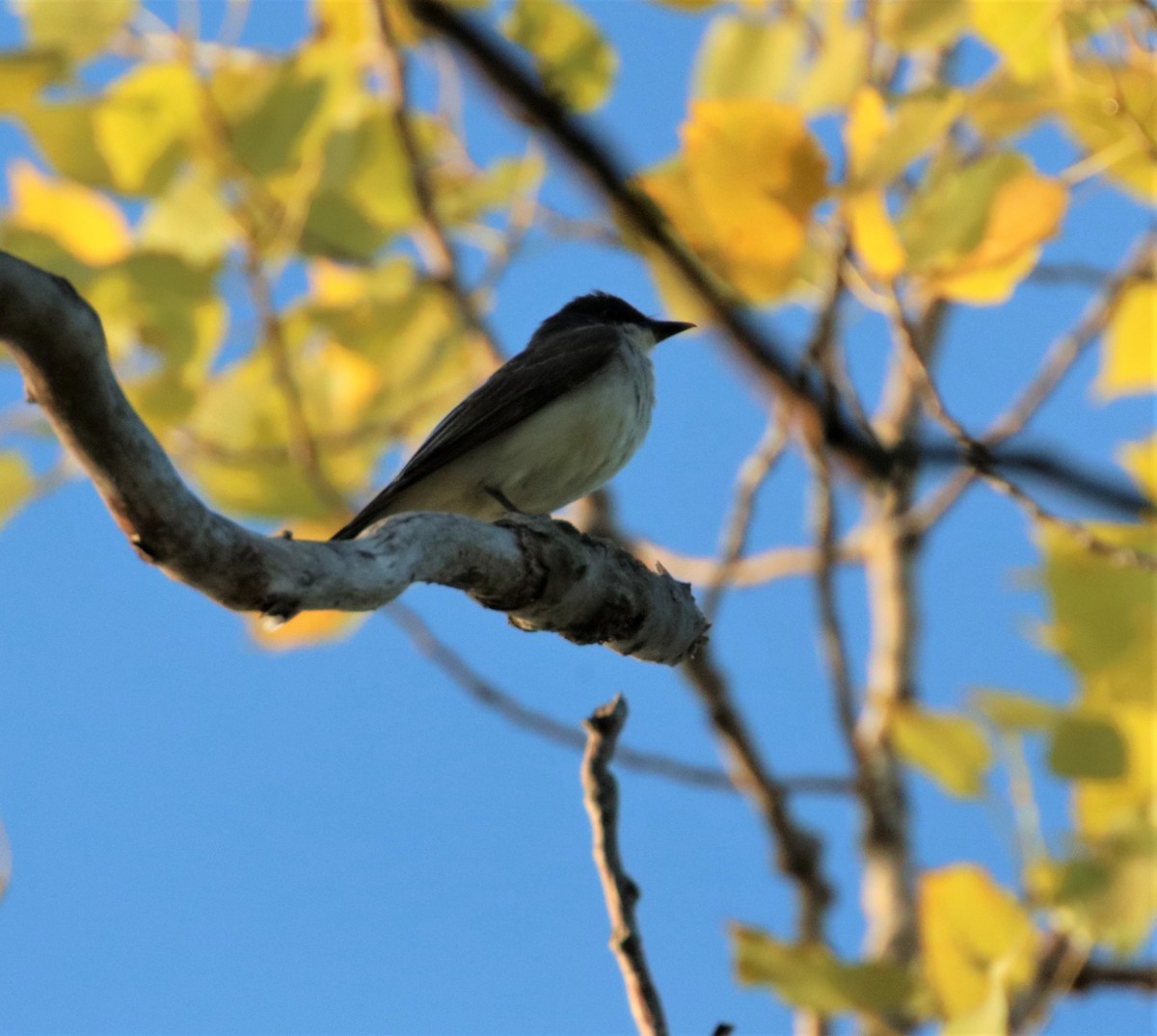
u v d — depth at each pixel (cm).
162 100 1088
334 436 1246
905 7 959
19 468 1127
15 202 1120
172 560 539
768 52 1097
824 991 948
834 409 1050
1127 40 964
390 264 1272
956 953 938
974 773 1016
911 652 1354
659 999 710
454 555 709
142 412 1114
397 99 1243
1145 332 1094
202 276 1078
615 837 731
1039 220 870
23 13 1075
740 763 1285
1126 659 1030
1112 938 922
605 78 1109
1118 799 1005
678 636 863
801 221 854
